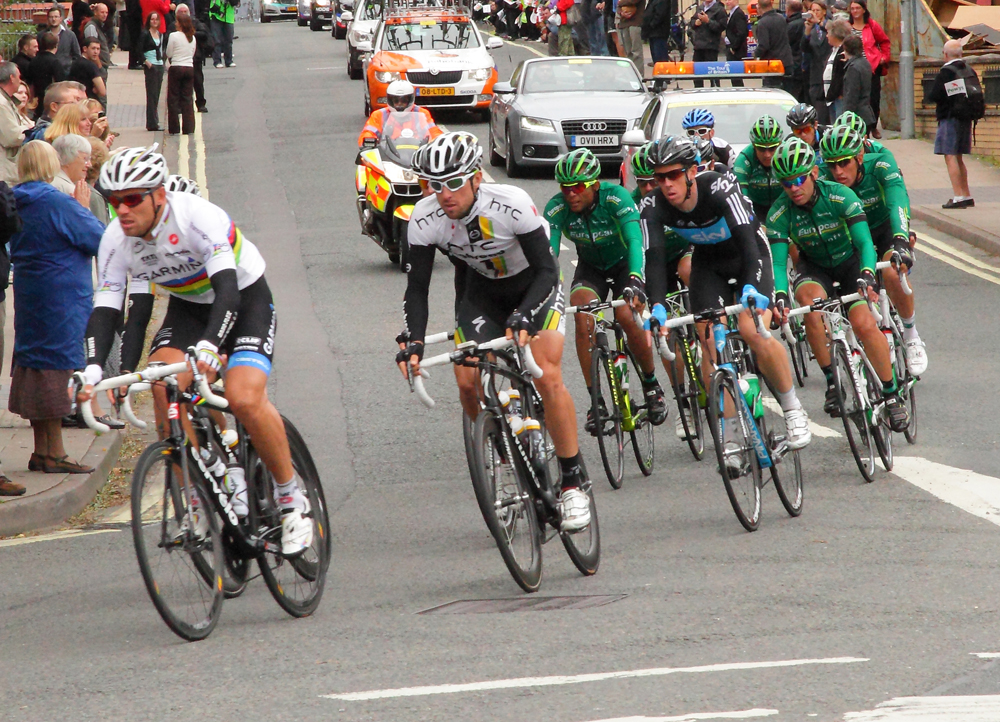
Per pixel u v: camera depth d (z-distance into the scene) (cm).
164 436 1756
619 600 1794
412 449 2809
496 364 1848
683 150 2164
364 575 2005
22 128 3772
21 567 2131
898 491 2331
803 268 2583
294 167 6850
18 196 2539
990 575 1825
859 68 6369
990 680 1399
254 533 1731
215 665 1554
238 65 11931
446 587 1912
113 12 11300
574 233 2480
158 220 1634
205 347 1579
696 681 1428
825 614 1683
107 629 1761
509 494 1841
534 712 1346
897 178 2733
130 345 1728
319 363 3559
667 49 8588
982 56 6769
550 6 10331
